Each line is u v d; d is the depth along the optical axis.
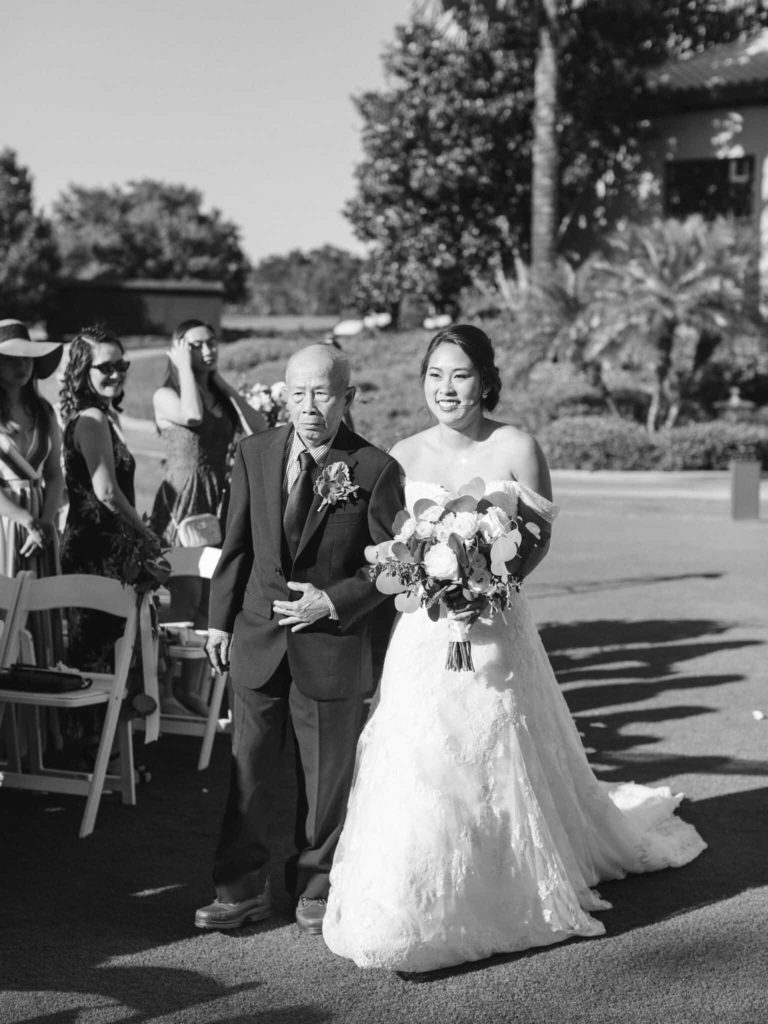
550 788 4.12
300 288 141.88
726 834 4.90
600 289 22.72
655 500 17.73
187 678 6.22
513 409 23.08
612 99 28.70
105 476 5.34
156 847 4.75
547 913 3.83
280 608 3.90
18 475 5.69
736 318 22.05
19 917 4.06
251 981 3.61
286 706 4.06
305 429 3.92
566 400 23.67
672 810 5.07
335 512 3.93
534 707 4.05
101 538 5.48
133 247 77.38
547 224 26.03
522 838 3.84
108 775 5.53
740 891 4.30
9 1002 3.46
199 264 77.25
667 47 35.72
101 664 5.54
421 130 30.88
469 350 4.07
